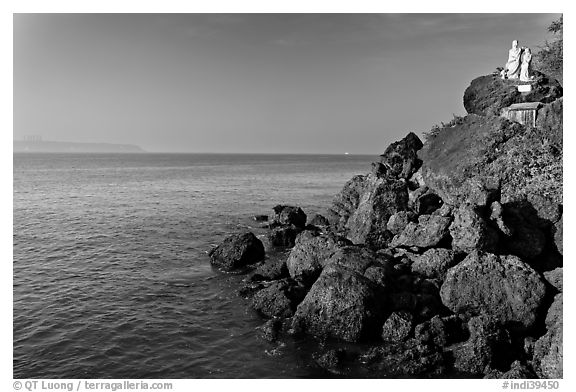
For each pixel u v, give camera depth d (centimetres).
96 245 3153
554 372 1351
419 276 1922
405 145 3653
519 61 3125
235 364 1505
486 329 1517
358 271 1852
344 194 3838
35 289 2214
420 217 2356
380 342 1617
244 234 2692
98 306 2002
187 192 6606
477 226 2012
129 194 6247
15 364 1503
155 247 3119
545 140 2608
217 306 2000
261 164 18400
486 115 3058
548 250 2183
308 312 1702
